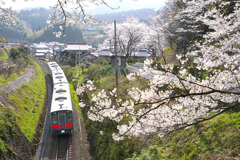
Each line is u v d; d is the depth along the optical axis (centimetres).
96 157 1115
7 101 1441
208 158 588
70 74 3484
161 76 420
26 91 2038
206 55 509
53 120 1340
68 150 1189
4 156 870
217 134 647
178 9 1748
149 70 423
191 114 480
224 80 478
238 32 678
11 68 2736
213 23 807
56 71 2928
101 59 3080
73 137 1365
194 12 1213
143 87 1062
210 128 689
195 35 1484
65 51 4972
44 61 5744
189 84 454
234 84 480
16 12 673
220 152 577
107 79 1995
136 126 505
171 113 480
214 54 507
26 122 1401
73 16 589
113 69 2388
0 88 1680
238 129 600
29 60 4191
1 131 977
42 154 1151
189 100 479
